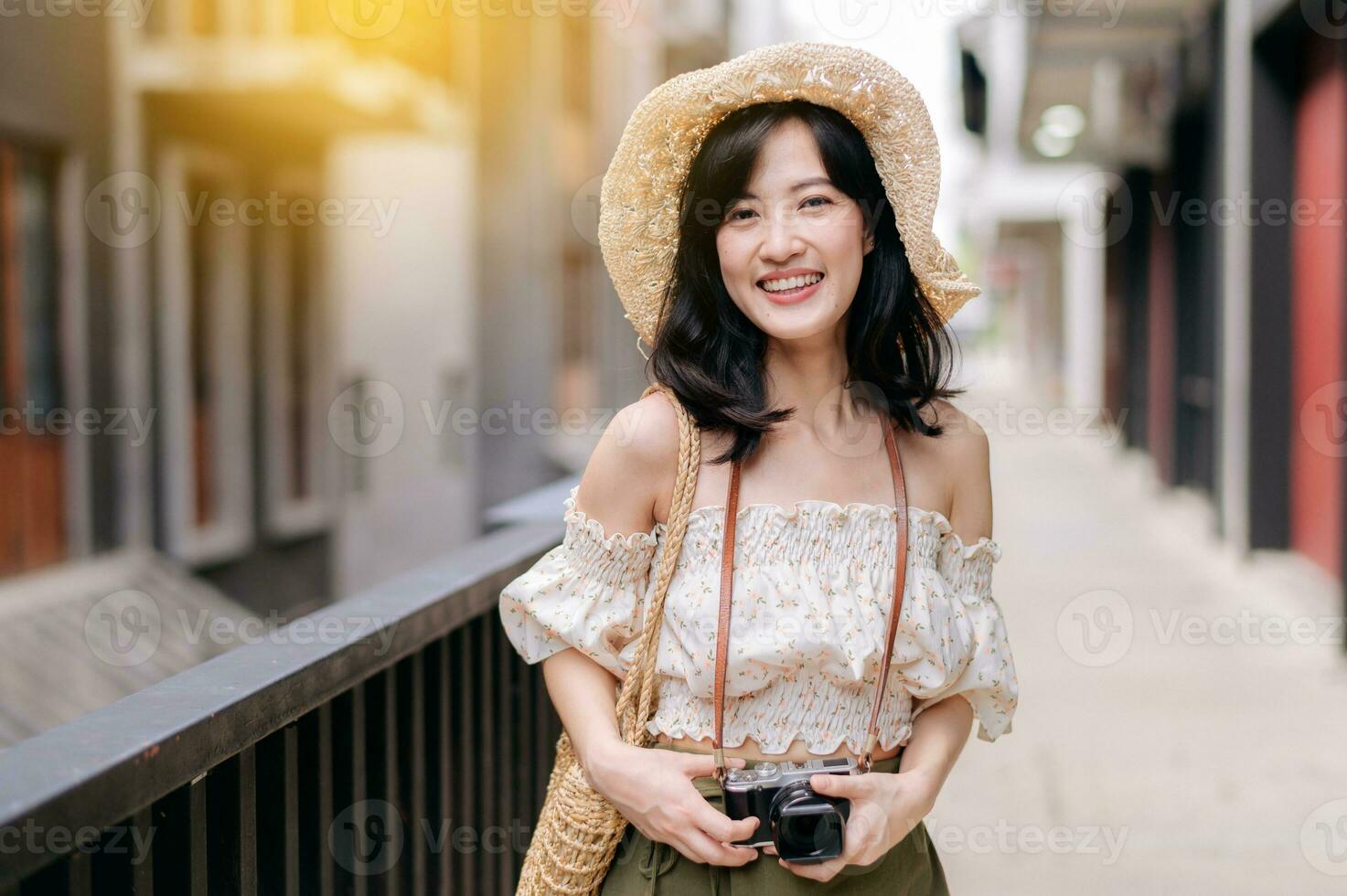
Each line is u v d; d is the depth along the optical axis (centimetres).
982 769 416
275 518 823
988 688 148
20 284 578
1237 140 769
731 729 139
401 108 806
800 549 139
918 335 156
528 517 282
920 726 149
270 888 149
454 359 1080
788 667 136
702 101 142
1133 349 1348
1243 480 757
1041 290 2667
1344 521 547
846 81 140
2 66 550
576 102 1358
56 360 607
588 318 1423
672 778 133
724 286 146
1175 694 499
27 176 588
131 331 650
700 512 140
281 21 717
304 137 883
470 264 1084
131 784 110
